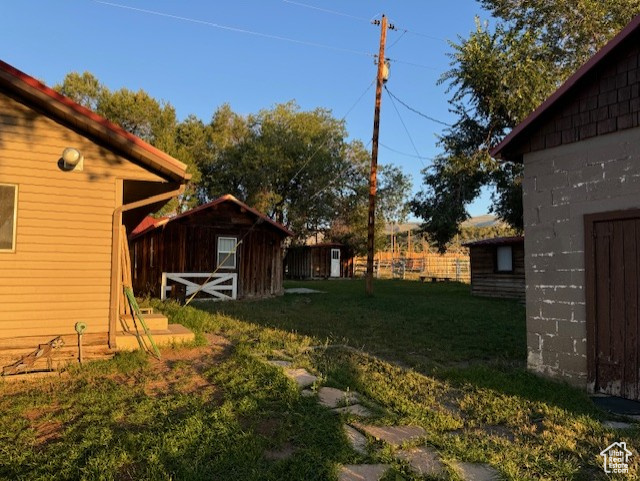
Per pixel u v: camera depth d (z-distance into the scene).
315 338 8.71
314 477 3.35
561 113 6.16
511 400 5.23
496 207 22.53
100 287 6.88
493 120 19.69
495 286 17.98
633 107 5.33
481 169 20.25
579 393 5.44
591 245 5.71
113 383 5.60
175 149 30.28
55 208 6.64
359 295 17.92
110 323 6.93
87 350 6.74
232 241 16.88
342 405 4.92
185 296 15.34
